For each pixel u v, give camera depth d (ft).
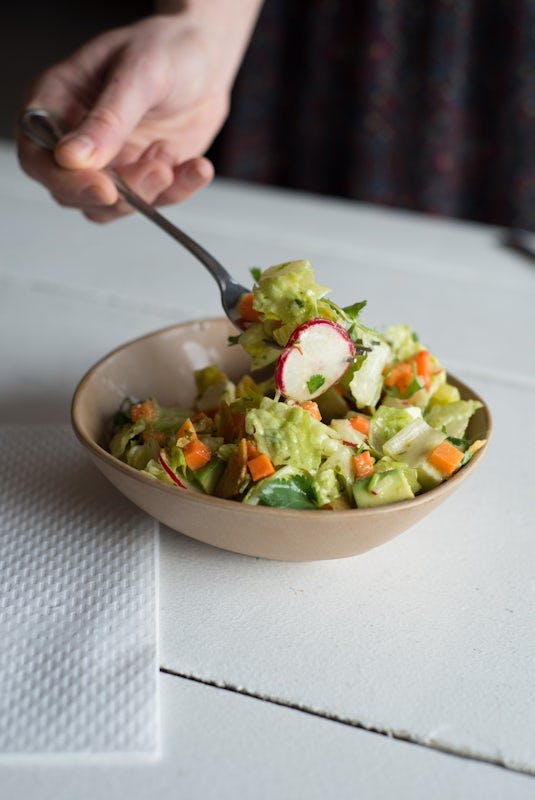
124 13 6.68
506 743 1.19
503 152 3.71
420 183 3.72
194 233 2.54
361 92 3.61
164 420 1.50
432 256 2.51
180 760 1.14
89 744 1.14
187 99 2.09
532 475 1.67
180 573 1.41
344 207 2.80
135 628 1.30
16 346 1.98
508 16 3.50
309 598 1.38
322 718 1.20
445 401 1.55
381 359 1.49
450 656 1.30
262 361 1.46
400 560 1.46
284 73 3.76
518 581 1.43
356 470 1.37
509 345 2.11
